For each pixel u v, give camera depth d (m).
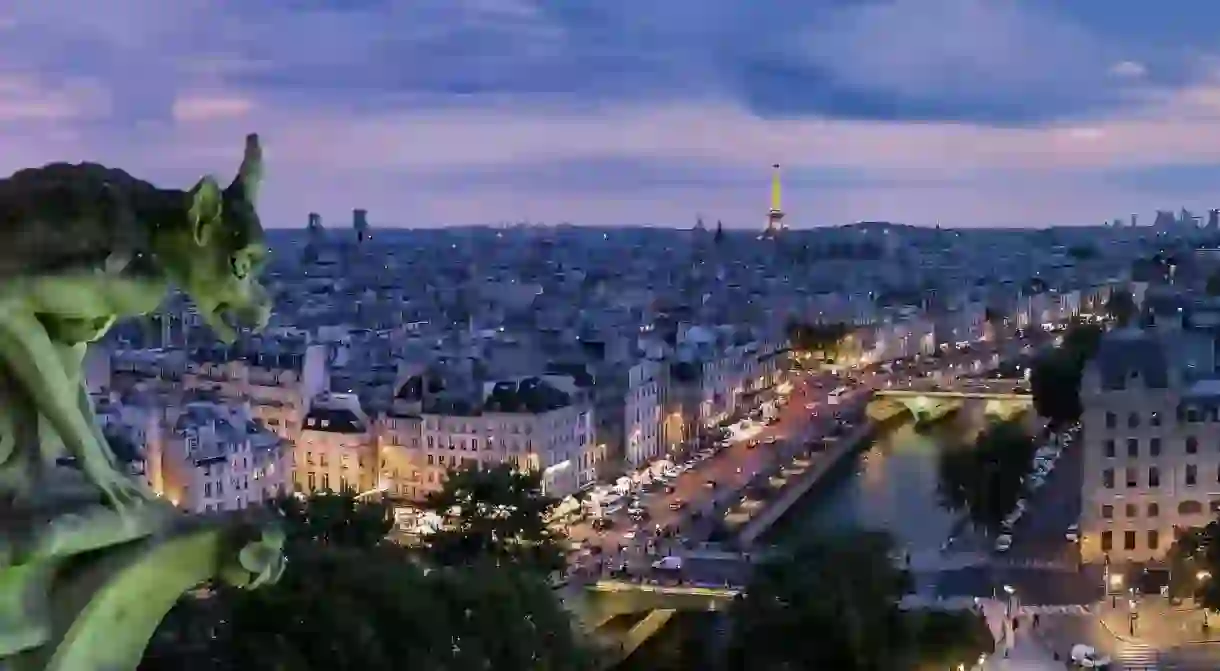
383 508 177.75
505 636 112.88
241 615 103.50
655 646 187.00
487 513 190.38
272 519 27.97
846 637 143.62
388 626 107.00
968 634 160.62
